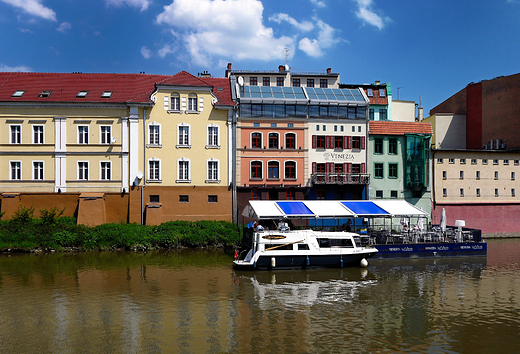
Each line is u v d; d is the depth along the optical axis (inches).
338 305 712.4
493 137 1850.4
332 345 547.5
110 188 1328.7
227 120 1379.2
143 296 748.0
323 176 1406.3
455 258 1109.7
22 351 520.1
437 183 1499.8
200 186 1359.5
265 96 1438.2
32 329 590.9
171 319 634.2
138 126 1336.1
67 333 577.0
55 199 1307.8
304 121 1427.2
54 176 1317.7
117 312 663.1
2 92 1342.3
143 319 633.6
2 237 1104.8
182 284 828.6
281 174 1412.4
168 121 1349.7
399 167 1491.1
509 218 1546.5
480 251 1129.4
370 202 1216.2
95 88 1407.5
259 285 832.3
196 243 1190.3
